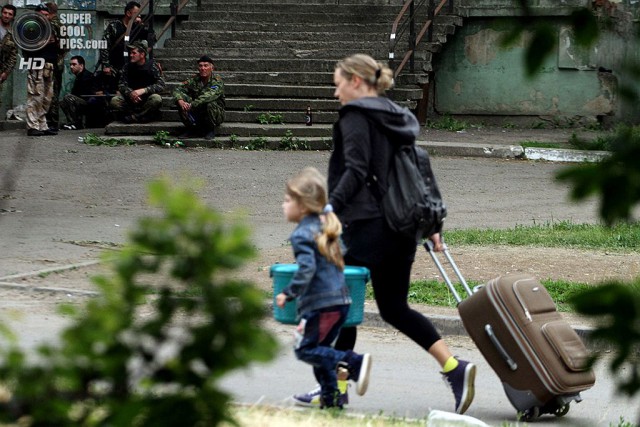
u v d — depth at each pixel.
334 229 21.28
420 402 24.84
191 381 10.33
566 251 43.59
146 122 72.50
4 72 74.69
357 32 80.31
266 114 72.38
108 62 78.06
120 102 72.44
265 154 67.88
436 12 77.69
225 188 57.72
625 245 44.88
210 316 10.20
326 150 70.00
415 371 27.91
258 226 48.50
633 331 9.05
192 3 84.75
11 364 10.57
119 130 71.25
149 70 72.56
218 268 10.20
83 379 10.55
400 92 73.94
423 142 71.12
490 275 38.66
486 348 24.02
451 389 23.23
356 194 22.70
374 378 27.00
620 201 8.90
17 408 10.66
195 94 69.81
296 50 78.94
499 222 51.19
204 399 10.34
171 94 75.19
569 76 82.06
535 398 23.52
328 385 22.30
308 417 20.75
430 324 23.50
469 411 24.88
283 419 20.31
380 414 21.94
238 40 80.25
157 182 10.38
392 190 22.72
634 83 8.91
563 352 23.33
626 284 9.16
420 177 22.98
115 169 61.72
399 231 22.69
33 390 10.50
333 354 21.94
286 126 71.25
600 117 81.88
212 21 81.62
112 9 83.69
